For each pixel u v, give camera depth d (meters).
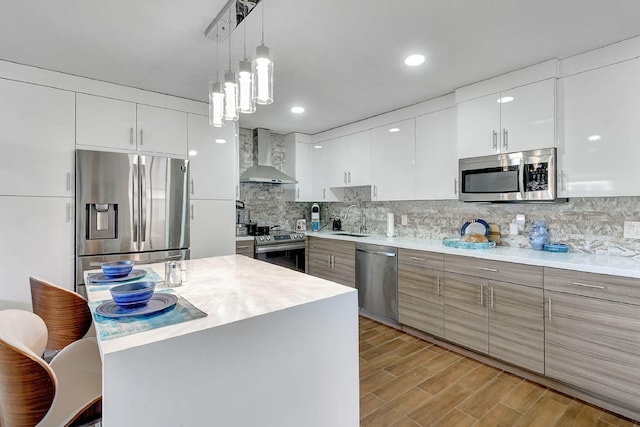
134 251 2.98
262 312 1.24
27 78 2.54
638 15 1.82
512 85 2.58
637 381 1.83
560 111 2.37
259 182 4.60
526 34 2.03
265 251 4.12
